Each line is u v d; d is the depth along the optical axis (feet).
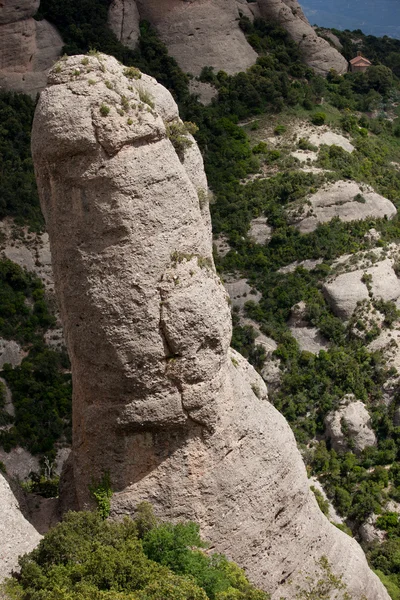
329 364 181.98
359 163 232.94
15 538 82.64
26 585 79.15
